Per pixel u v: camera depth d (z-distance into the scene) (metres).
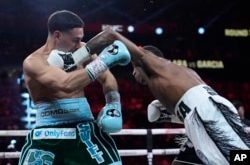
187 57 16.22
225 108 2.72
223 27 16.38
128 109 14.11
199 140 2.70
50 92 2.81
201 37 16.31
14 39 14.96
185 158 2.98
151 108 3.17
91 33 15.73
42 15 15.22
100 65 2.61
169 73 2.82
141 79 2.98
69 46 2.83
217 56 16.39
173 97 2.79
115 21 15.91
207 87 2.82
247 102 15.68
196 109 2.70
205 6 16.23
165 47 16.22
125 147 11.30
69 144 2.80
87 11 15.72
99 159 2.81
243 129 2.72
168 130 5.25
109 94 2.98
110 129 2.87
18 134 4.73
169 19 16.22
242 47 16.55
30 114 13.25
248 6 16.34
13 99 13.85
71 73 2.61
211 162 2.66
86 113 2.89
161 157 11.22
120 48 2.65
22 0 15.02
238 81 16.39
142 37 16.11
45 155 2.80
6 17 14.91
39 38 15.17
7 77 14.52
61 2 15.43
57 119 2.82
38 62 2.71
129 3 16.02
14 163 9.02
